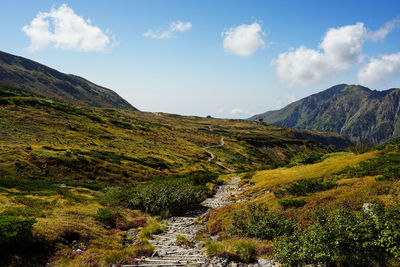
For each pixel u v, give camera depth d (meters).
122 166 63.59
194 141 155.38
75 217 18.22
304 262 9.45
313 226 10.48
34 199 21.31
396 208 10.12
